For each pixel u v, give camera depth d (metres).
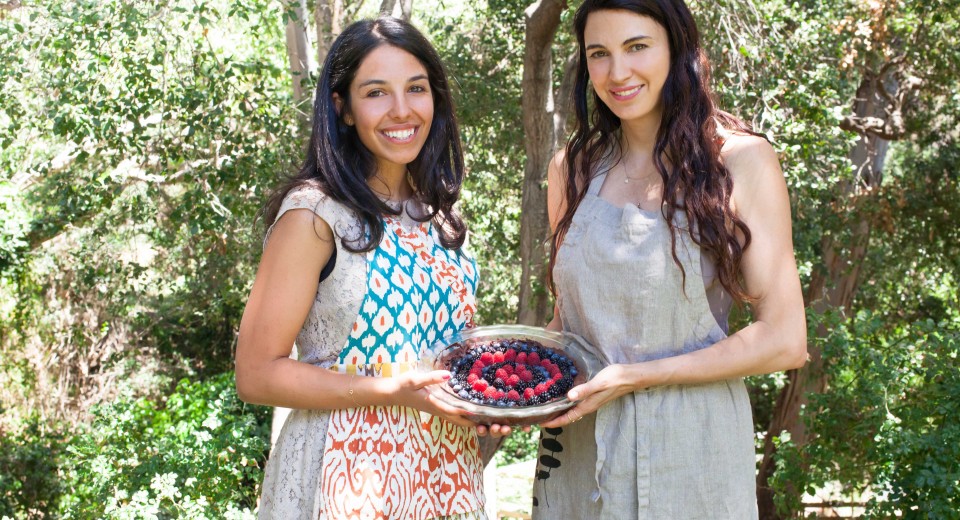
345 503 1.93
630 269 1.97
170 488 7.18
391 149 2.04
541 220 7.76
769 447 9.72
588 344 2.06
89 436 8.05
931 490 5.24
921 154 10.46
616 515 1.99
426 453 2.00
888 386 5.64
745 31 5.66
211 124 5.95
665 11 1.96
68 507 8.49
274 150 6.79
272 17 5.90
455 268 2.17
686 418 1.97
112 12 5.62
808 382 8.32
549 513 2.13
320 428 1.99
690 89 1.99
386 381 1.91
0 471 9.82
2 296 11.73
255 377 1.95
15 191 9.02
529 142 7.72
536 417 1.83
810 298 9.60
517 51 8.69
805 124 5.95
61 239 11.20
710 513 1.98
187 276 9.88
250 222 7.61
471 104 8.34
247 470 7.73
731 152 1.99
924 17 7.62
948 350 5.53
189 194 6.12
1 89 6.05
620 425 1.99
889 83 10.12
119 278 9.29
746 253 1.96
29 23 5.85
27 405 11.71
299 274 1.94
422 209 2.17
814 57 6.75
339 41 2.05
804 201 7.29
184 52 6.11
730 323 6.06
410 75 2.04
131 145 6.00
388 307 1.99
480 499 2.10
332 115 2.04
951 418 5.39
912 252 10.33
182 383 10.95
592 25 2.02
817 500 8.45
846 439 6.12
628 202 2.07
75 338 11.92
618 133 2.16
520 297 7.98
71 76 5.94
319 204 1.95
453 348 2.07
